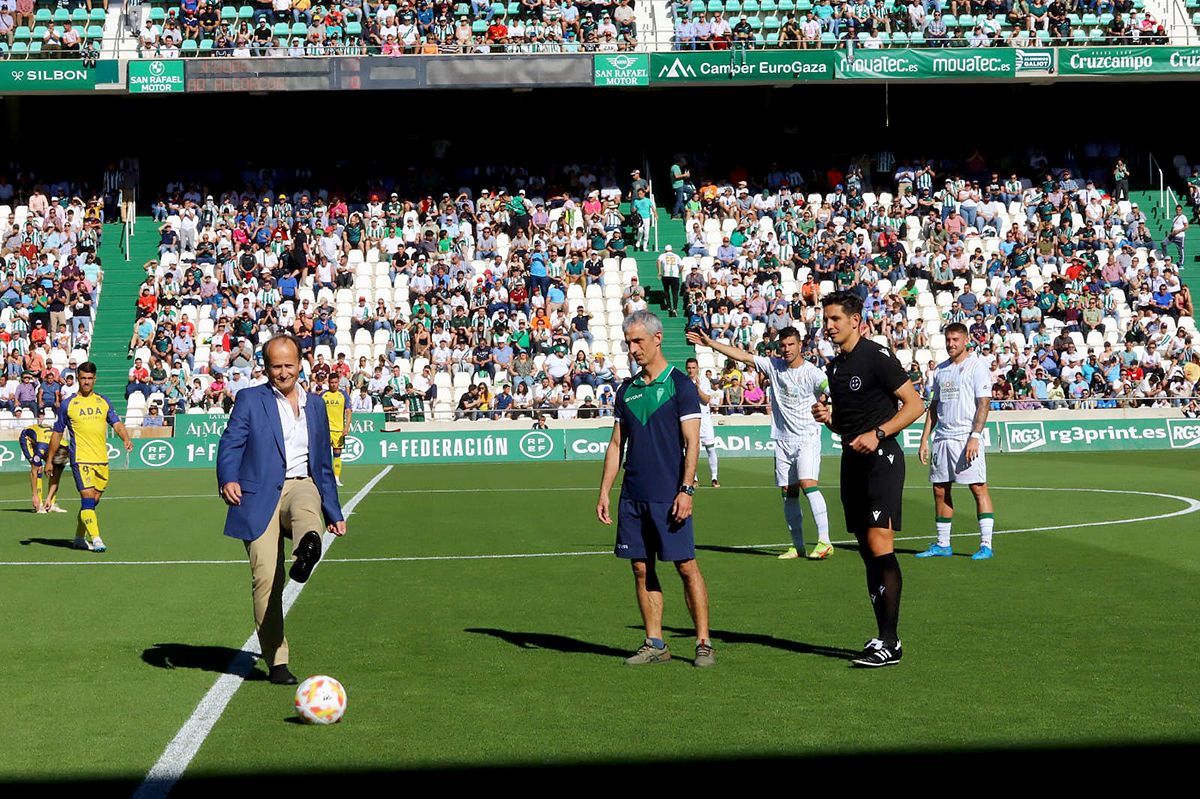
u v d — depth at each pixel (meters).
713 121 43.16
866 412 8.17
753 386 33.62
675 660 8.39
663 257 37.16
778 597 10.97
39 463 19.47
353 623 9.84
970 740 6.42
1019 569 12.35
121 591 11.66
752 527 16.47
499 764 6.08
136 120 41.75
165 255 37.38
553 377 34.16
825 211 39.34
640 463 8.20
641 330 8.16
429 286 36.66
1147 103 43.28
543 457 31.81
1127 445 32.62
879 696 7.32
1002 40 40.59
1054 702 7.14
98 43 41.06
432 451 31.58
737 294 36.44
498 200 39.53
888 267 37.62
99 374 34.50
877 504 8.12
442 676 7.96
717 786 5.74
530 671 8.09
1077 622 9.53
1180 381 33.97
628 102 43.06
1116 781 5.77
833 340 8.32
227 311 35.53
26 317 34.97
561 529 16.30
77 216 38.28
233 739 6.55
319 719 6.79
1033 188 40.88
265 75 37.84
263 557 7.71
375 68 38.00
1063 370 34.19
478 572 12.55
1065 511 17.69
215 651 8.91
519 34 40.38
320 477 7.95
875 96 43.06
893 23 41.28
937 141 43.25
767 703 7.19
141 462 31.33
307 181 41.00
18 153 41.44
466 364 34.88
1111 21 41.62
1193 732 6.52
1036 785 5.72
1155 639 8.84
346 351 34.97
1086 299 36.47
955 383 13.26
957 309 36.34
